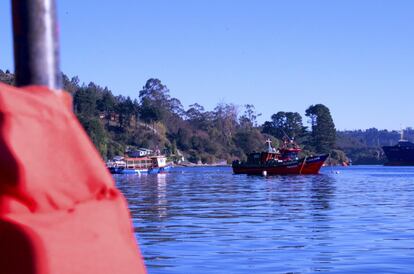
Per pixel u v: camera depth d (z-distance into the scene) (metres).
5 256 1.95
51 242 1.99
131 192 49.59
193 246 17.17
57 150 2.12
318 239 18.56
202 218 25.72
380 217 25.55
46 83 2.30
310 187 55.75
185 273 13.30
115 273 2.11
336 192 47.06
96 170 2.18
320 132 199.88
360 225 22.45
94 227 2.11
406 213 27.48
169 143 182.62
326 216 26.22
